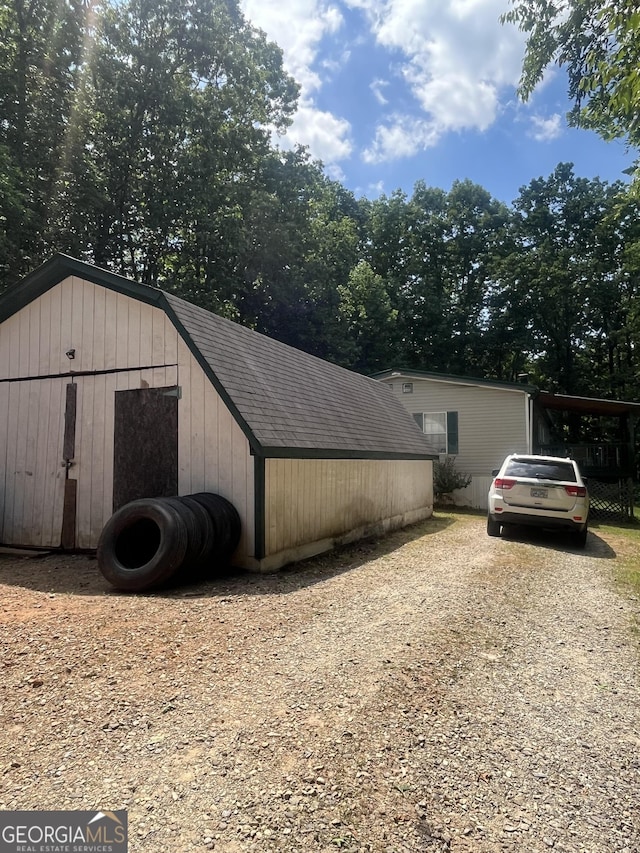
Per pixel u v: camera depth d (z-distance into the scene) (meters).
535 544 9.24
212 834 1.98
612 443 17.09
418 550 8.45
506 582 6.31
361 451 9.23
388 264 37.75
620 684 3.57
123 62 19.05
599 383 31.52
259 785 2.27
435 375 17.59
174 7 19.67
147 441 7.47
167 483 7.27
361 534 9.49
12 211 13.75
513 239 36.03
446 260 36.88
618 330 30.72
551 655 4.05
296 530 7.36
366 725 2.81
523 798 2.30
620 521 14.40
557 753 2.68
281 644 3.93
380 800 2.22
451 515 14.46
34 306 8.53
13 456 8.50
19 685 3.17
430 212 37.91
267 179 24.20
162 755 2.47
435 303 34.34
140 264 21.78
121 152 19.50
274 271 23.81
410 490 12.29
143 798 2.16
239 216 22.14
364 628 4.38
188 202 20.39
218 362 7.17
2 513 8.50
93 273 7.86
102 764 2.39
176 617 4.54
